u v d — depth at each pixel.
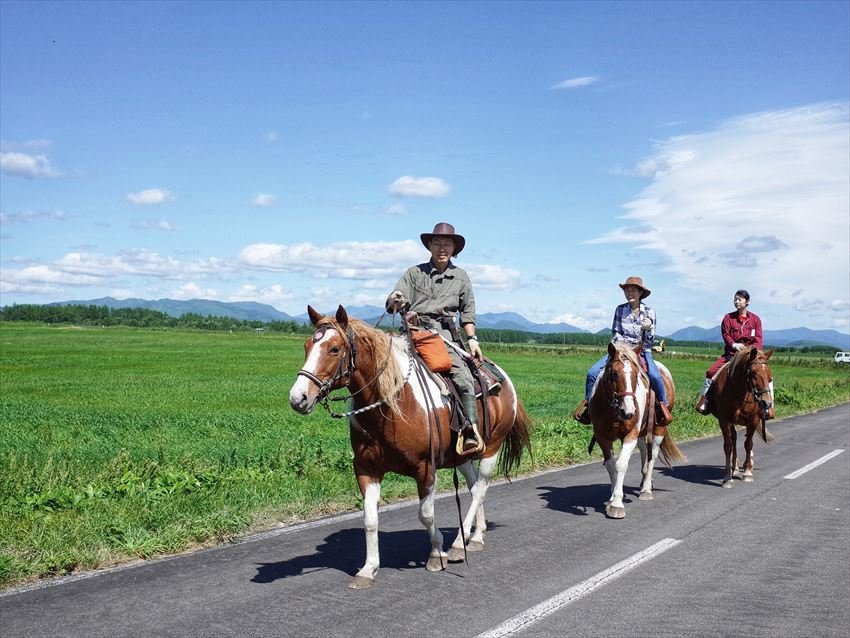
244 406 22.27
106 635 5.05
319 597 5.90
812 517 9.25
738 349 12.40
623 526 8.64
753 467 13.60
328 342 5.87
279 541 7.54
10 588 5.96
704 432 19.58
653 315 10.65
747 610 5.84
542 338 162.25
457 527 8.39
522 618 5.55
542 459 13.50
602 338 165.00
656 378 10.41
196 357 50.91
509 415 8.02
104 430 16.17
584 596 6.09
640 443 10.49
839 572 6.88
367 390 6.13
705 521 8.97
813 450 16.12
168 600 5.74
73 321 153.50
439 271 7.57
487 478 7.65
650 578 6.62
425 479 6.48
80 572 6.42
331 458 12.04
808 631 5.43
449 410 6.73
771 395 11.45
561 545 7.71
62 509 8.45
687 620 5.60
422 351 6.76
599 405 9.48
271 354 56.44
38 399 23.14
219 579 6.28
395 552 7.26
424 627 5.33
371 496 6.32
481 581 6.43
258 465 11.39
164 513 8.08
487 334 159.88
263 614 5.49
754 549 7.66
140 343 70.38
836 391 37.31
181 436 15.58
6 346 59.84
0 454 12.40
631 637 5.25
